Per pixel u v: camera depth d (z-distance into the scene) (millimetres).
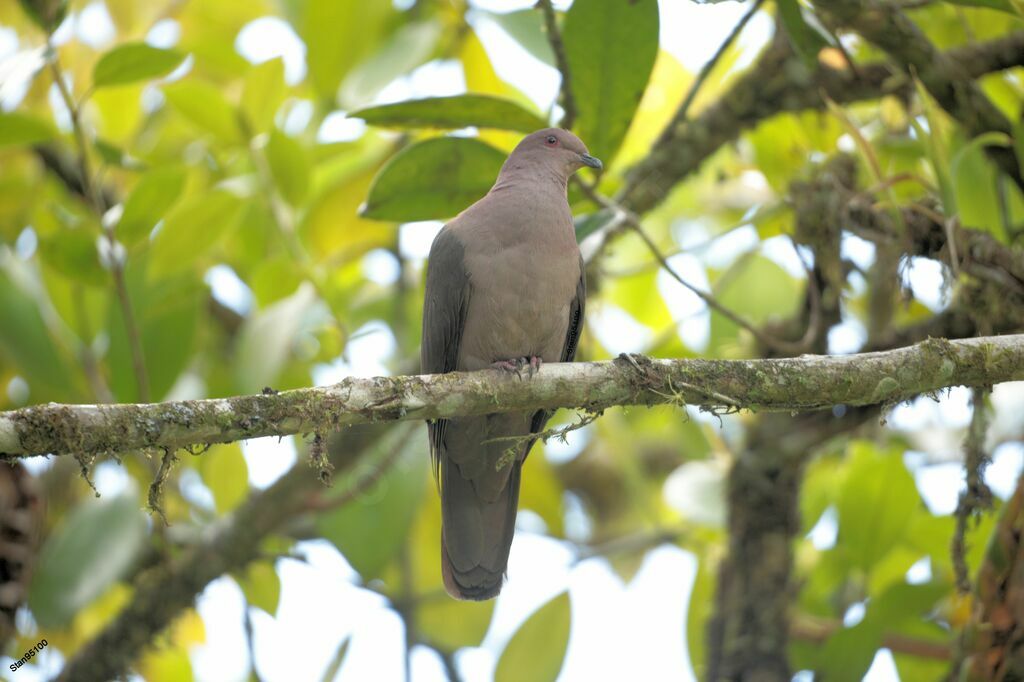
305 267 11242
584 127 9688
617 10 8828
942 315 10227
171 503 12891
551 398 7797
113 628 11117
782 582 11102
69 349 12414
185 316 11367
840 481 11844
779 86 11016
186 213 10906
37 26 9953
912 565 11719
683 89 13219
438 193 9828
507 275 9266
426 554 13289
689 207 14383
